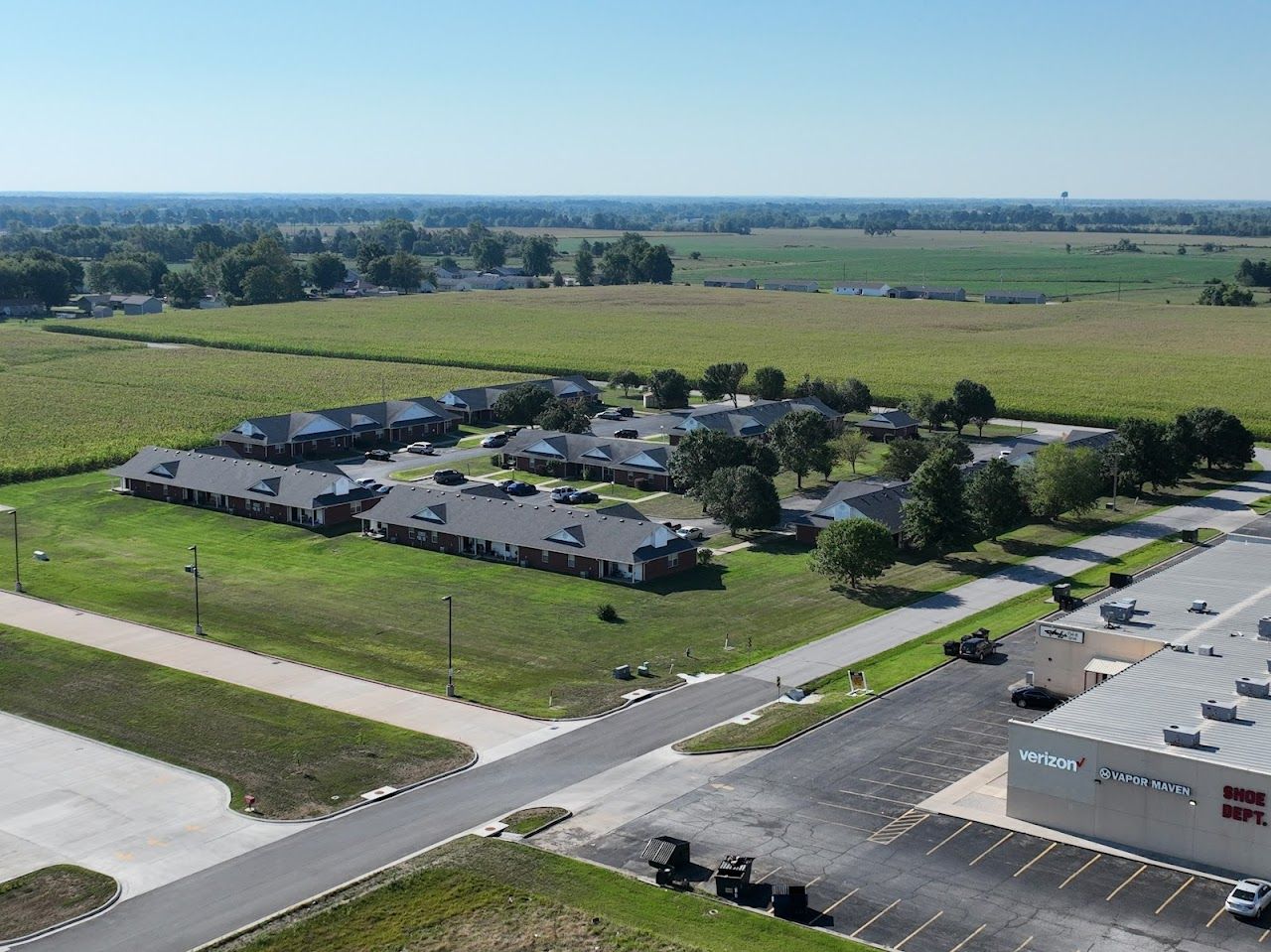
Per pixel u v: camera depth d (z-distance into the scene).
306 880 69.12
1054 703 91.56
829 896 66.69
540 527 130.62
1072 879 68.38
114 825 75.31
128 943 63.25
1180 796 70.12
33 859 71.50
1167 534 141.88
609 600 118.75
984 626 109.94
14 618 112.44
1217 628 92.12
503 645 106.31
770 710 92.00
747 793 78.62
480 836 73.38
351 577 126.25
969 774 81.00
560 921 64.50
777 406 197.12
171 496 158.25
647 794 78.69
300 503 145.50
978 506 136.50
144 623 111.31
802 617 113.62
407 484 147.62
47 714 91.38
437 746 85.94
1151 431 159.38
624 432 194.25
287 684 97.25
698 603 117.94
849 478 170.00
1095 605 99.94
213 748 85.75
